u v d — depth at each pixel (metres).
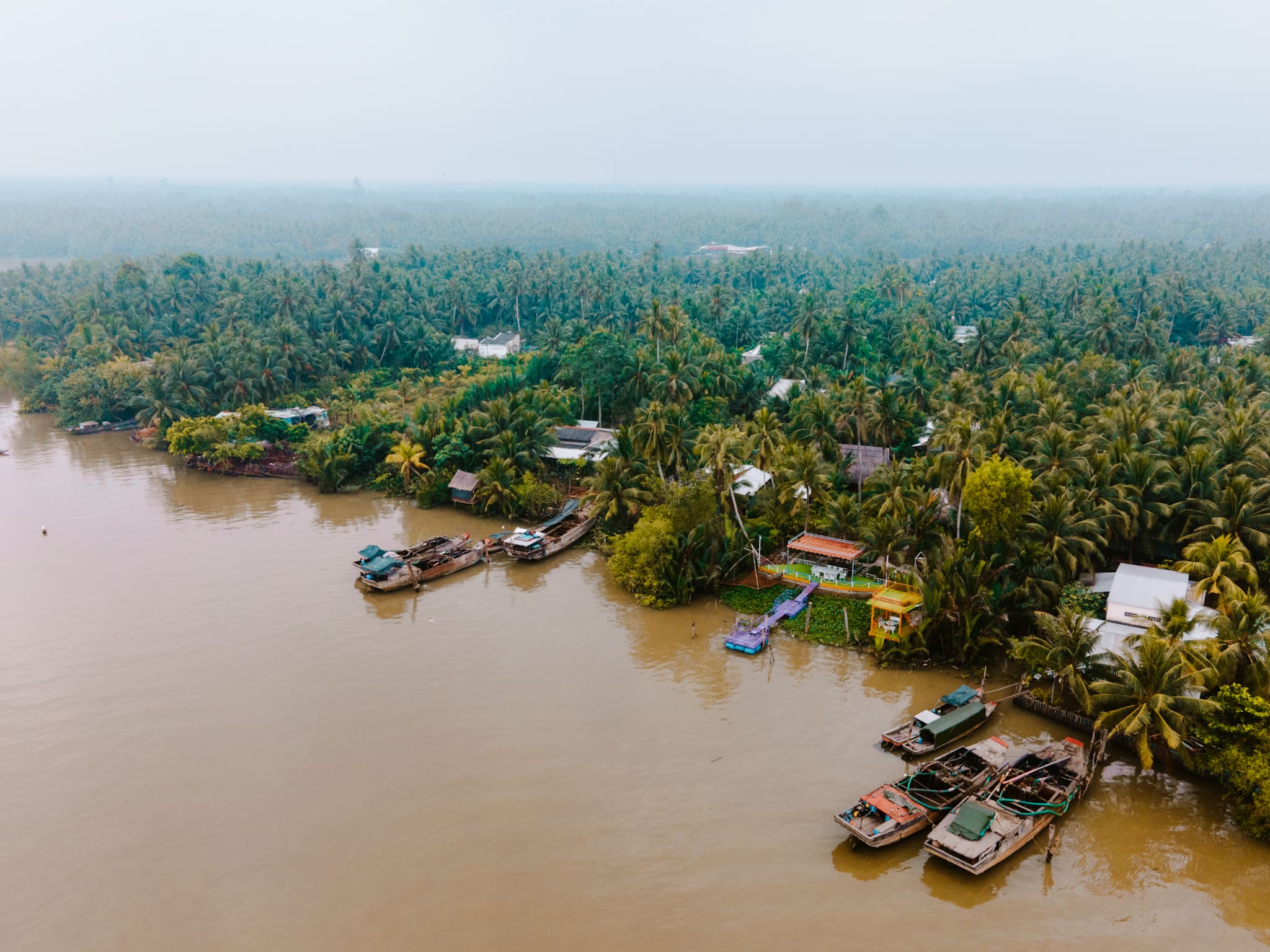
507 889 40.22
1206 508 65.62
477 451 97.69
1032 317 150.88
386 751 50.69
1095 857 42.56
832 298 196.75
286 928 38.12
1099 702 50.16
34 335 167.00
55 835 43.81
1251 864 42.03
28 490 100.81
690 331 141.25
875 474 77.81
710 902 39.56
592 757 50.09
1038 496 68.69
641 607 70.19
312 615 68.62
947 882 41.00
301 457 107.75
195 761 49.72
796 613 67.50
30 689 57.19
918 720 51.12
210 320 160.75
